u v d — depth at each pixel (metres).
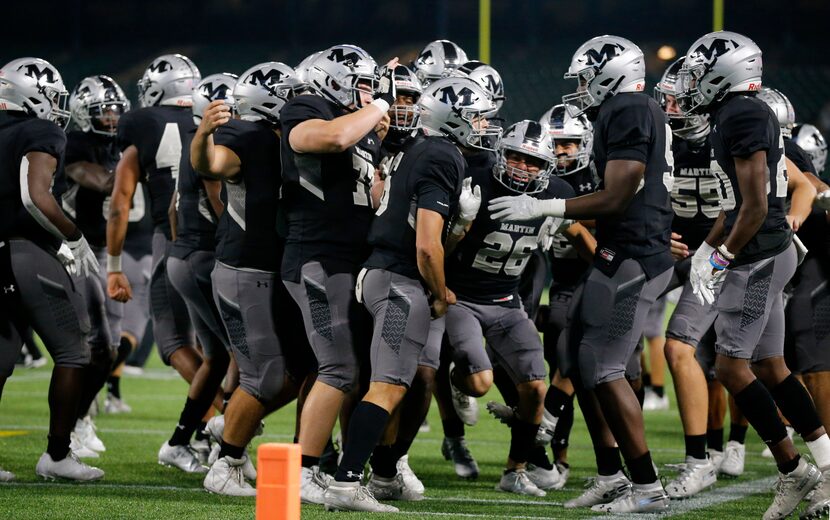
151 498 17.70
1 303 18.47
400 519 15.96
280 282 18.02
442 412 21.30
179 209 21.30
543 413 21.03
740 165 16.05
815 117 71.44
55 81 19.03
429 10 92.56
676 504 18.33
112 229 22.75
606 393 16.95
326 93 17.36
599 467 17.91
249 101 18.64
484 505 17.94
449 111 17.72
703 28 88.94
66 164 24.11
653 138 16.94
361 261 17.30
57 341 18.92
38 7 97.75
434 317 16.91
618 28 90.50
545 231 19.28
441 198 16.38
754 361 17.17
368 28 93.88
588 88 17.36
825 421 18.72
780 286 16.86
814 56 83.94
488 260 19.06
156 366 43.25
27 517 15.84
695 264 16.98
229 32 96.44
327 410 17.02
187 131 23.25
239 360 18.12
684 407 19.59
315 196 17.14
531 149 18.12
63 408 19.14
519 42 90.94
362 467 16.47
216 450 21.11
